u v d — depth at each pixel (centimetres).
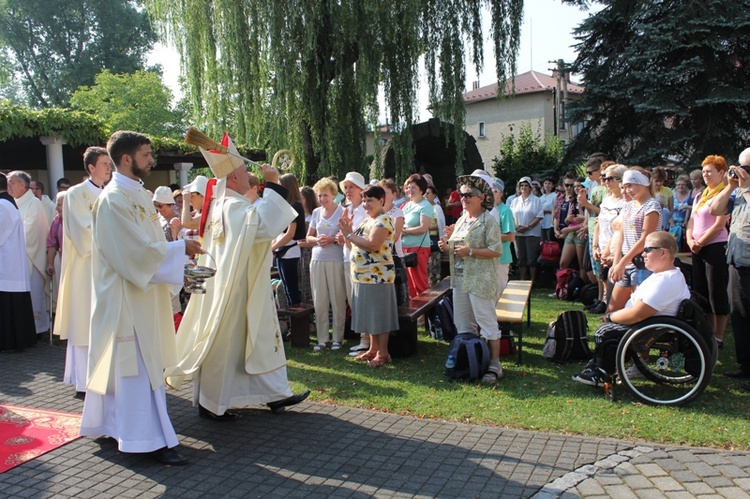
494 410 450
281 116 1295
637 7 1502
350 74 1367
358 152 1405
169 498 327
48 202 825
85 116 1046
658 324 451
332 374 554
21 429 427
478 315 526
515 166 1692
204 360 425
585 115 1564
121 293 362
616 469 349
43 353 652
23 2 3719
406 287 636
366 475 351
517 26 1422
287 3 1266
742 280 493
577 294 906
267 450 388
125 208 360
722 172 573
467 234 521
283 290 698
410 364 585
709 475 340
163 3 1391
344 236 562
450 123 1397
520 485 334
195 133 400
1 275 638
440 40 1382
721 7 1427
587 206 777
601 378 477
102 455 383
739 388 492
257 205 423
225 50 1289
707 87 1451
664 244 457
